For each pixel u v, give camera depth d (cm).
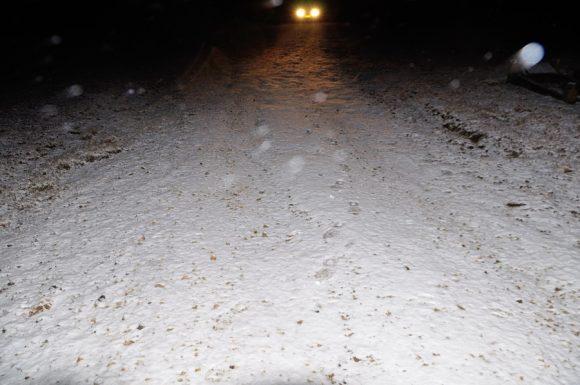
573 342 358
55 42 1684
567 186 593
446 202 590
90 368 349
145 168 730
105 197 636
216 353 357
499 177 644
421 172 688
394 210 573
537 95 934
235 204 603
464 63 1312
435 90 1095
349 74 1395
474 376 328
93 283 450
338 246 491
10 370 350
